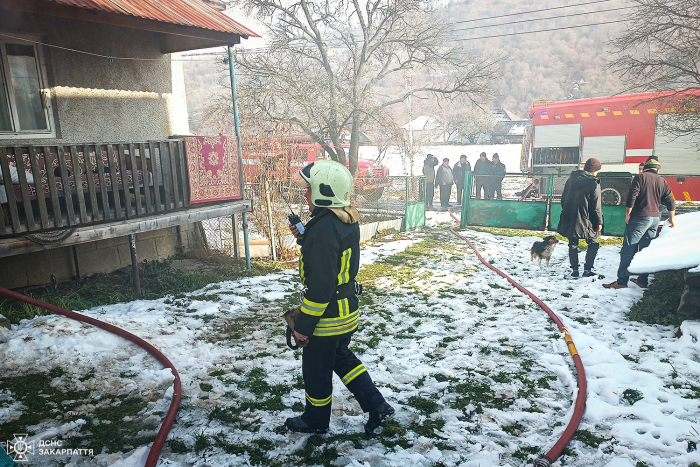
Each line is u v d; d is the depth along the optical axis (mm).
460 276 7738
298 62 17203
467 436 3266
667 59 13891
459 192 18234
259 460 2967
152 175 6625
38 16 6406
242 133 9383
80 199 5664
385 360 4512
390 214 12633
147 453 2957
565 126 16031
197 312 5762
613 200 12203
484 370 4316
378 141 19828
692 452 2994
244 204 7973
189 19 6539
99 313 5422
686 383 3986
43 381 3842
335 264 2814
